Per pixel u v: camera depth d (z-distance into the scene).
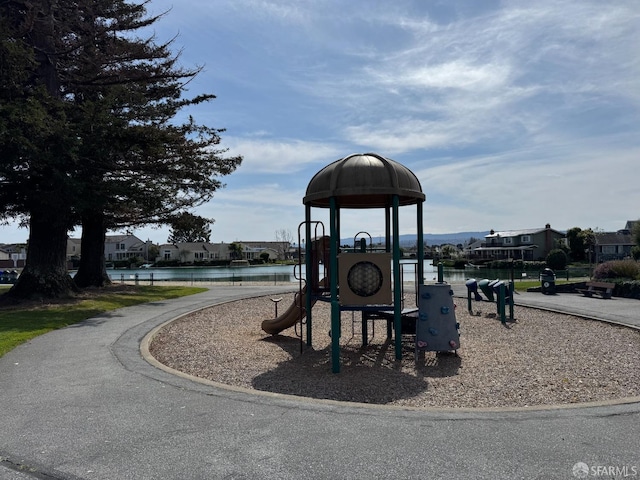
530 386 7.08
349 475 3.79
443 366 8.44
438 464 3.96
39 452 4.30
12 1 17.94
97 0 19.94
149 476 3.82
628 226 92.94
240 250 103.31
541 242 81.31
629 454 4.11
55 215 16.83
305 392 6.98
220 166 22.89
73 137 15.23
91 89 20.97
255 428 4.80
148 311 15.11
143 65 21.48
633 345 10.00
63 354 8.48
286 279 37.75
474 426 4.79
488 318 14.22
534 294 20.45
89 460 4.13
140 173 20.88
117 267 81.19
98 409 5.45
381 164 8.78
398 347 8.96
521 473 3.79
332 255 8.53
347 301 8.77
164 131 18.25
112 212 24.73
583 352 9.41
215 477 3.79
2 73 15.24
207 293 22.33
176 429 4.80
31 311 14.77
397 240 8.84
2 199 17.75
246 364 8.71
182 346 10.29
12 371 7.27
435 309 8.81
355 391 6.99
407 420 4.98
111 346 9.21
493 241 89.31
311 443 4.41
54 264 18.61
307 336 10.38
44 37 18.80
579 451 4.18
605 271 22.47
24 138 13.77
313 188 9.34
